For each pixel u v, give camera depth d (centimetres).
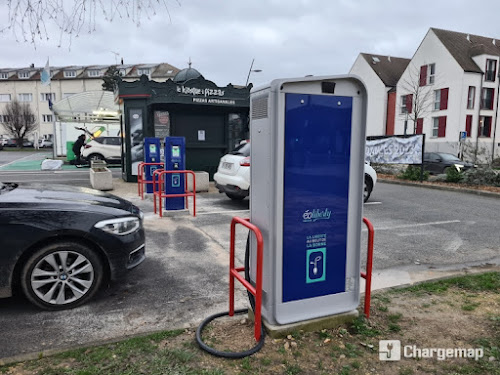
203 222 719
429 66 3106
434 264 500
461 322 332
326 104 284
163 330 312
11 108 5009
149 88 1202
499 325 326
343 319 315
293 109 274
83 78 5703
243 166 827
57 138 2523
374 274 461
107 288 406
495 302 370
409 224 727
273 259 285
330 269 307
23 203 353
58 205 363
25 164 2111
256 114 288
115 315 346
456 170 1343
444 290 398
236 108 1280
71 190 443
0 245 333
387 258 523
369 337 304
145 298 382
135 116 1230
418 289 399
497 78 3017
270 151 272
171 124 1229
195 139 1259
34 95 5766
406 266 492
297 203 286
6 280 338
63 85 5728
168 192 781
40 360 271
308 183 287
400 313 346
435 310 353
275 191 276
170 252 533
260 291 279
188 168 1256
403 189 1265
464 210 876
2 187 411
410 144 1421
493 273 448
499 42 3322
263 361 269
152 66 5775
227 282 427
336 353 281
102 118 2512
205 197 1015
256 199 298
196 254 525
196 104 1200
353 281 318
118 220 378
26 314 346
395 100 3497
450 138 2975
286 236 287
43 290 353
